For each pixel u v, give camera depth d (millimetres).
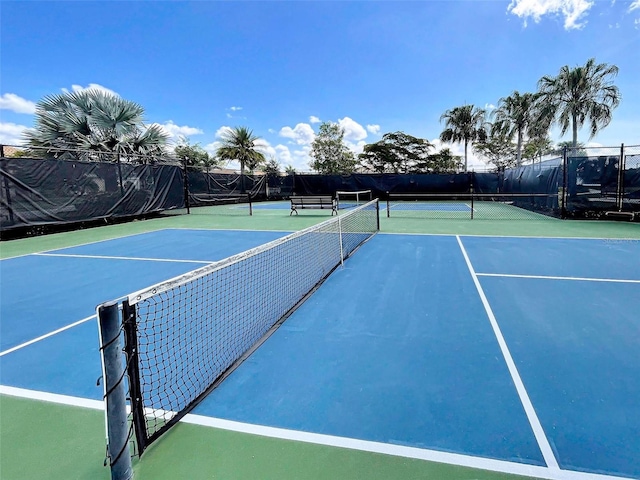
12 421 2016
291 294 4066
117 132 13047
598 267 5082
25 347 2980
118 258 6246
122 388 1554
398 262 5559
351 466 1640
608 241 6949
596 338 2904
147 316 3125
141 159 13867
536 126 23172
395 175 18969
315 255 5926
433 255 5980
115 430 1523
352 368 2533
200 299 3936
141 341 2938
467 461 1661
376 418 1984
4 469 1654
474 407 2061
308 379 2400
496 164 36625
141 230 9688
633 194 9688
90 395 2279
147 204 12328
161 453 1738
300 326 3270
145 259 6137
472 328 3137
